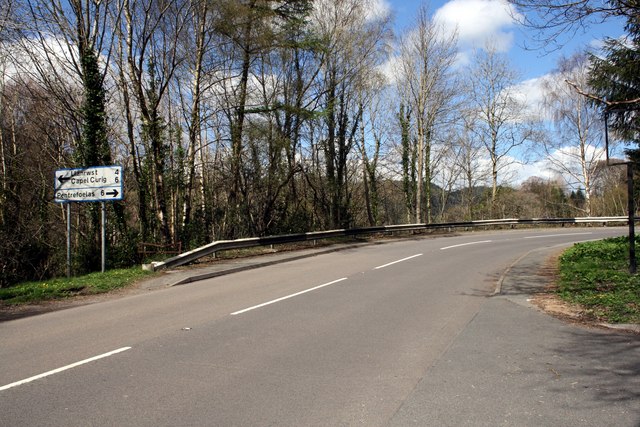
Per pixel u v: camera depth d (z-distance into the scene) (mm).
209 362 5957
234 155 23891
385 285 12023
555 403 4551
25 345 6973
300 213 28641
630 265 11336
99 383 5246
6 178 19016
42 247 19781
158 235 20781
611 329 7348
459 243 24250
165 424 4199
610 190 48562
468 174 47500
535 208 48438
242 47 22500
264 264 17078
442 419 4234
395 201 53719
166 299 10766
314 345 6680
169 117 24891
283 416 4340
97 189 14812
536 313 8648
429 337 7082
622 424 4086
